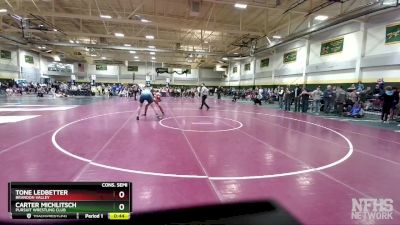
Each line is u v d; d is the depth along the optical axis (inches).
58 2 695.7
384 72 562.9
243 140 254.8
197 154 196.5
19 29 808.3
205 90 602.2
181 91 1503.4
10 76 1182.3
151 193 124.4
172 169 159.9
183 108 630.5
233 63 1566.2
